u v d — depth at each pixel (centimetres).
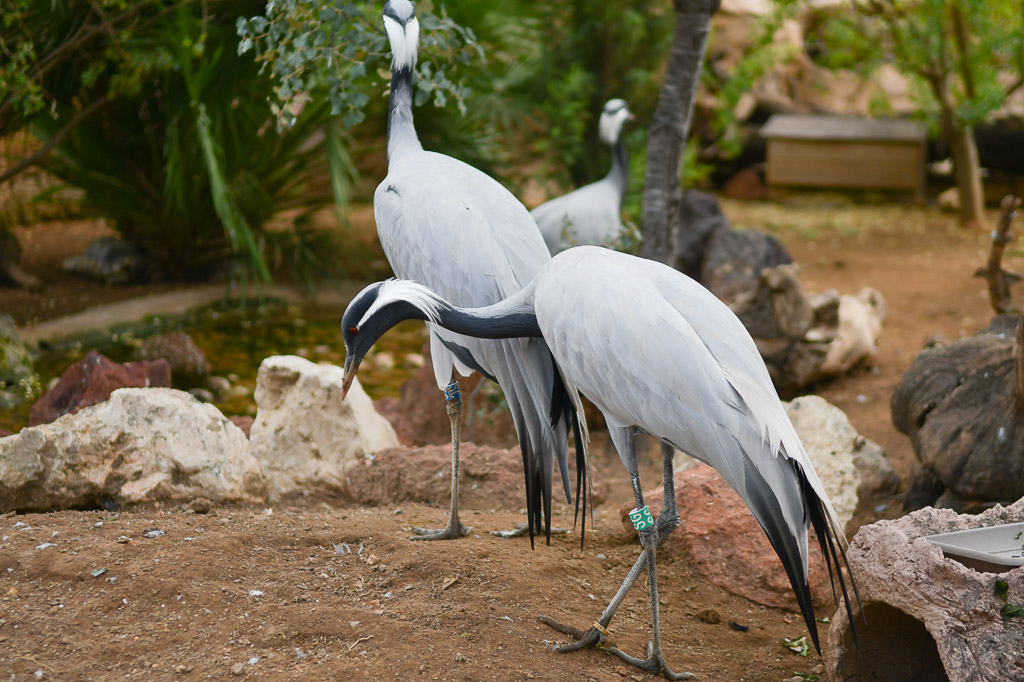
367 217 1246
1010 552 292
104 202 1005
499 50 1012
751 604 386
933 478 489
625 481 584
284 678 284
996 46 1072
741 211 1384
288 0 464
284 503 464
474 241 359
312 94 861
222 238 1034
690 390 287
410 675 290
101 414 418
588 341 299
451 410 394
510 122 1146
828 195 1475
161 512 400
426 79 497
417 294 326
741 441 284
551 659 312
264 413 507
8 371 720
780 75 1574
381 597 340
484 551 377
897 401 537
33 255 1091
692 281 314
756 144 1527
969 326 850
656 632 317
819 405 494
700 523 405
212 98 885
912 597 276
